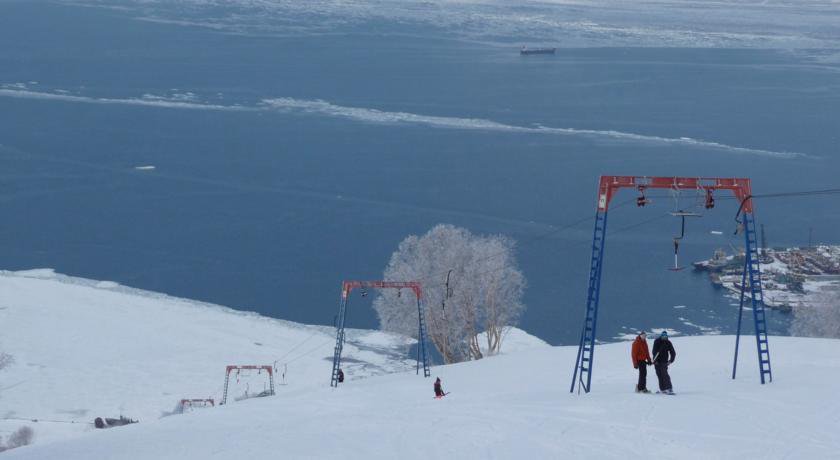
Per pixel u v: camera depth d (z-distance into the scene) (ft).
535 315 333.42
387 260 407.03
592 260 107.14
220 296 355.56
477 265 240.73
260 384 236.43
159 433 94.73
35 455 88.53
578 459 67.26
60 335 274.16
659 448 69.05
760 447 67.67
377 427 84.12
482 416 85.66
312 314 338.13
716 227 460.55
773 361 134.41
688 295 352.90
